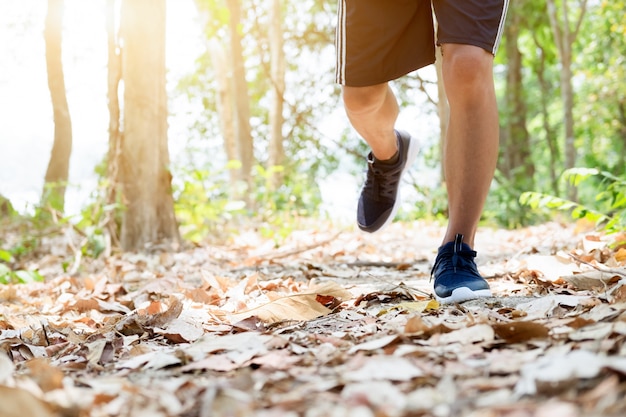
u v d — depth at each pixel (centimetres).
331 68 1401
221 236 644
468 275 219
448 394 104
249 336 161
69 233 488
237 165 627
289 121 1379
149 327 201
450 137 231
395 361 121
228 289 294
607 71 1658
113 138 530
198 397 114
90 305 271
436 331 151
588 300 189
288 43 1397
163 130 550
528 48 1884
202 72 1523
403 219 973
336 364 131
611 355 120
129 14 534
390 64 243
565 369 105
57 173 984
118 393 117
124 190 531
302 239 582
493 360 122
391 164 298
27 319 241
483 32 221
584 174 333
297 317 206
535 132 2112
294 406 103
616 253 285
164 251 513
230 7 1061
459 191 227
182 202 598
